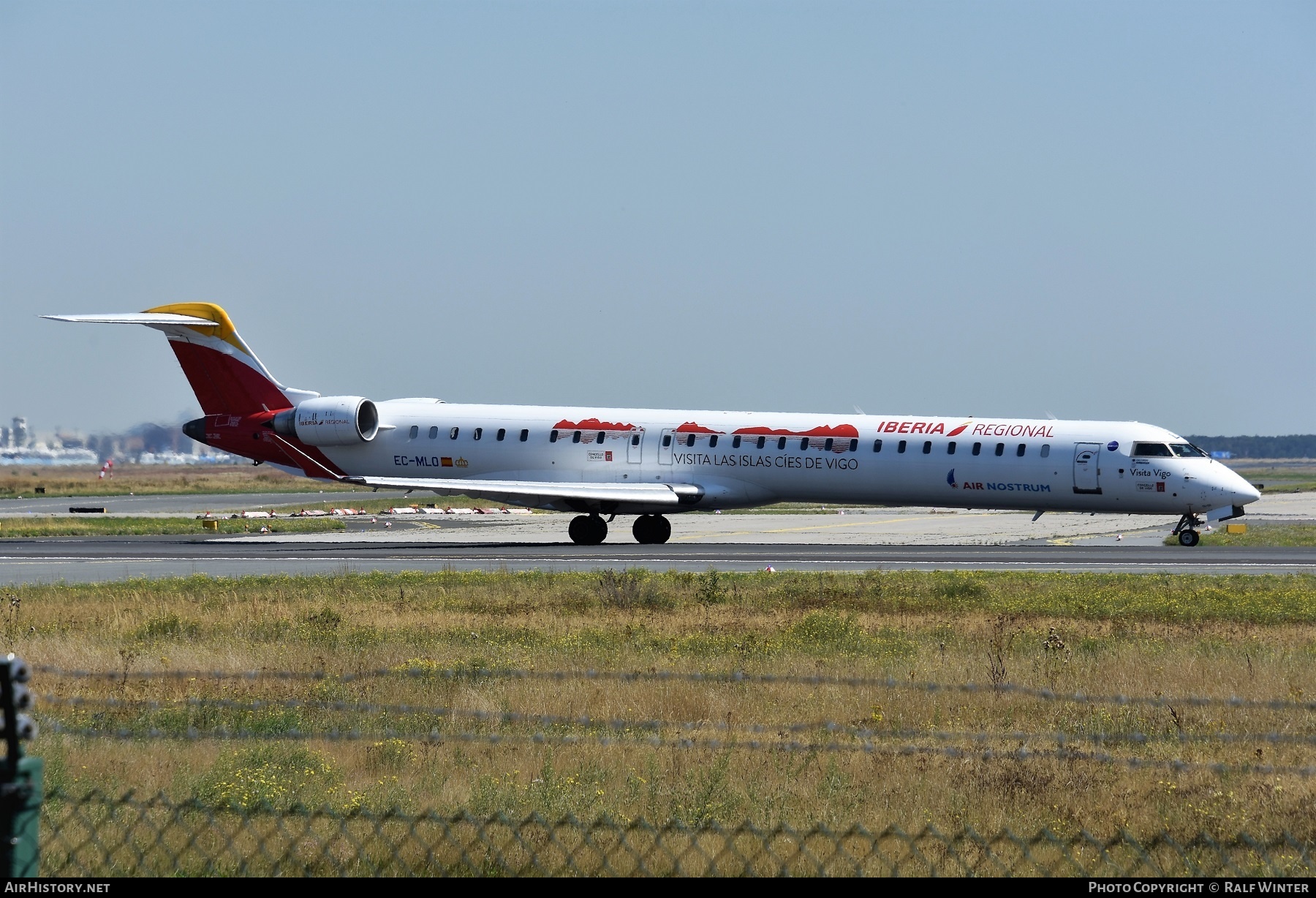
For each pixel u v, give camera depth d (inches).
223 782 1823.3
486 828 1644.9
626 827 1651.1
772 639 3238.2
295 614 3786.9
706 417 6884.8
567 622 3595.0
